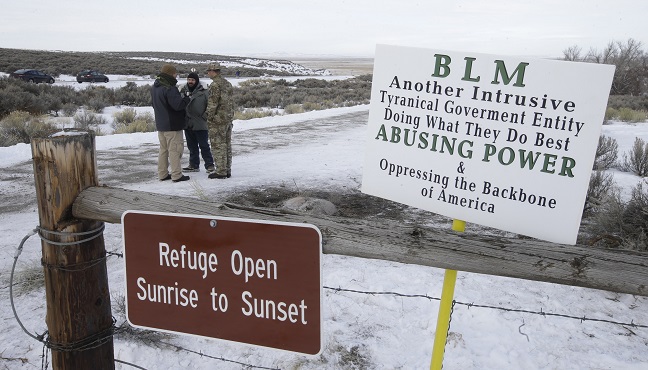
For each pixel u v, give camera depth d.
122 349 3.61
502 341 3.80
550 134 1.94
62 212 2.16
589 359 3.59
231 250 1.98
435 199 2.23
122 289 4.51
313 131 16.28
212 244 2.00
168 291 2.11
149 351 3.62
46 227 2.18
